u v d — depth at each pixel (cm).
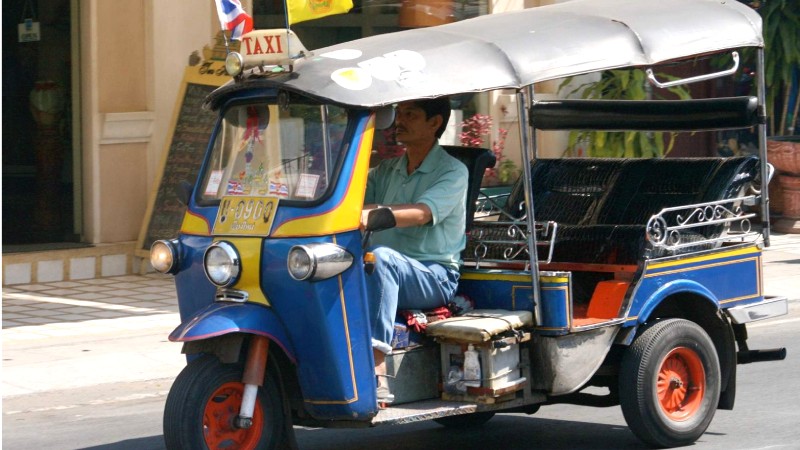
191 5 2994
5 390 1922
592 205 1781
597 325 1484
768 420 1753
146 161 2980
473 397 1422
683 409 1598
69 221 2962
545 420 1811
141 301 2631
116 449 1647
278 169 1370
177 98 2911
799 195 3659
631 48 1504
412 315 1426
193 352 1332
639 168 1764
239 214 1364
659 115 1692
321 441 1691
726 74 1675
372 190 1553
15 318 2442
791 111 3856
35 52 2897
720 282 1641
